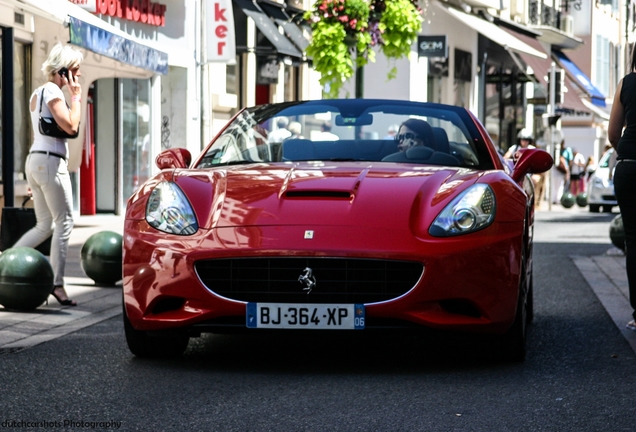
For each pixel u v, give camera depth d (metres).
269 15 26.06
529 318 8.95
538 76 40.38
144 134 23.23
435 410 5.61
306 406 5.67
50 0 15.16
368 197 6.71
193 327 6.55
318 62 20.86
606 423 5.37
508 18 44.75
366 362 6.99
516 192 6.98
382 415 5.48
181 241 6.55
